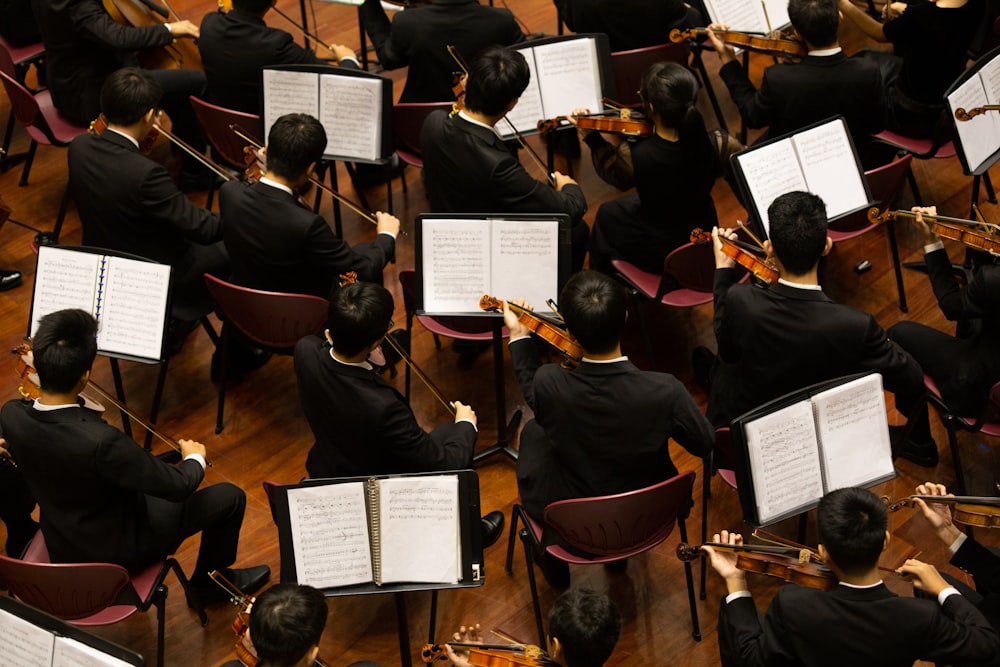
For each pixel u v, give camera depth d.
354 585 3.86
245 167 5.90
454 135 4.98
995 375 4.52
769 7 6.27
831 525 3.30
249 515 5.08
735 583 3.71
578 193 5.32
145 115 5.10
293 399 5.63
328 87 5.55
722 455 4.37
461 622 4.62
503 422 5.20
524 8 8.18
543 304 4.60
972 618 3.48
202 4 8.38
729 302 4.26
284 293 4.88
